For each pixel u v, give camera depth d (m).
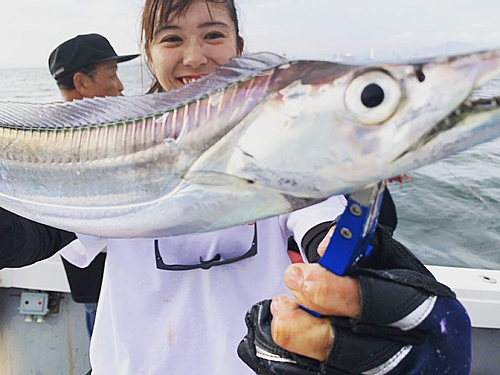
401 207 2.98
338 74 0.54
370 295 0.57
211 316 1.15
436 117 0.50
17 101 0.83
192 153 0.61
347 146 0.53
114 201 0.70
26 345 2.01
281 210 0.60
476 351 1.62
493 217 2.90
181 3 1.17
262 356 0.69
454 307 0.59
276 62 0.59
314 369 0.64
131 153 0.67
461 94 0.50
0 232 1.08
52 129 0.77
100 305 1.25
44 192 0.78
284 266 1.18
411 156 0.52
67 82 2.14
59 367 2.00
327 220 1.04
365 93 0.52
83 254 1.35
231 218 0.62
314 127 0.54
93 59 2.07
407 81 0.51
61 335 1.99
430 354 0.57
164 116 0.64
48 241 1.25
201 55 1.22
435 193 2.96
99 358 1.22
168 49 1.22
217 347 1.13
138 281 1.20
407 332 0.58
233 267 1.17
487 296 1.54
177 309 1.17
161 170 0.64
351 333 0.59
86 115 0.73
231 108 0.59
